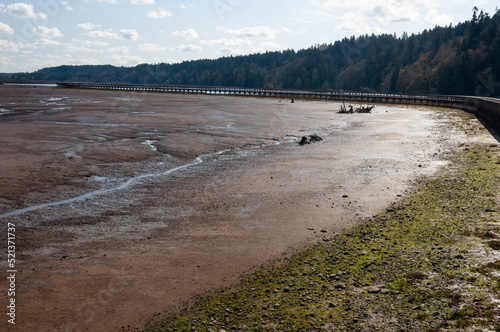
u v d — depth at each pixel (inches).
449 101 3053.6
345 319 308.7
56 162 895.7
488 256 391.9
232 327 309.0
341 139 1350.9
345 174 825.5
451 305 312.0
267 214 589.3
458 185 679.1
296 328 301.9
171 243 488.1
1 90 4655.5
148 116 1956.2
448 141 1225.4
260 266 419.5
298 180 784.3
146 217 584.1
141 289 377.4
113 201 658.2
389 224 519.5
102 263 433.4
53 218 574.9
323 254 438.6
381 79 6673.2
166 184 766.5
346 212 586.6
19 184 721.6
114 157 976.9
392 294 338.3
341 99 3873.0
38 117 1779.0
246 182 775.7
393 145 1196.5
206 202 652.7
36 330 315.6
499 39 4522.6
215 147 1166.3
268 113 2331.4
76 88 5969.5
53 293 370.3
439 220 514.6
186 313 335.0
